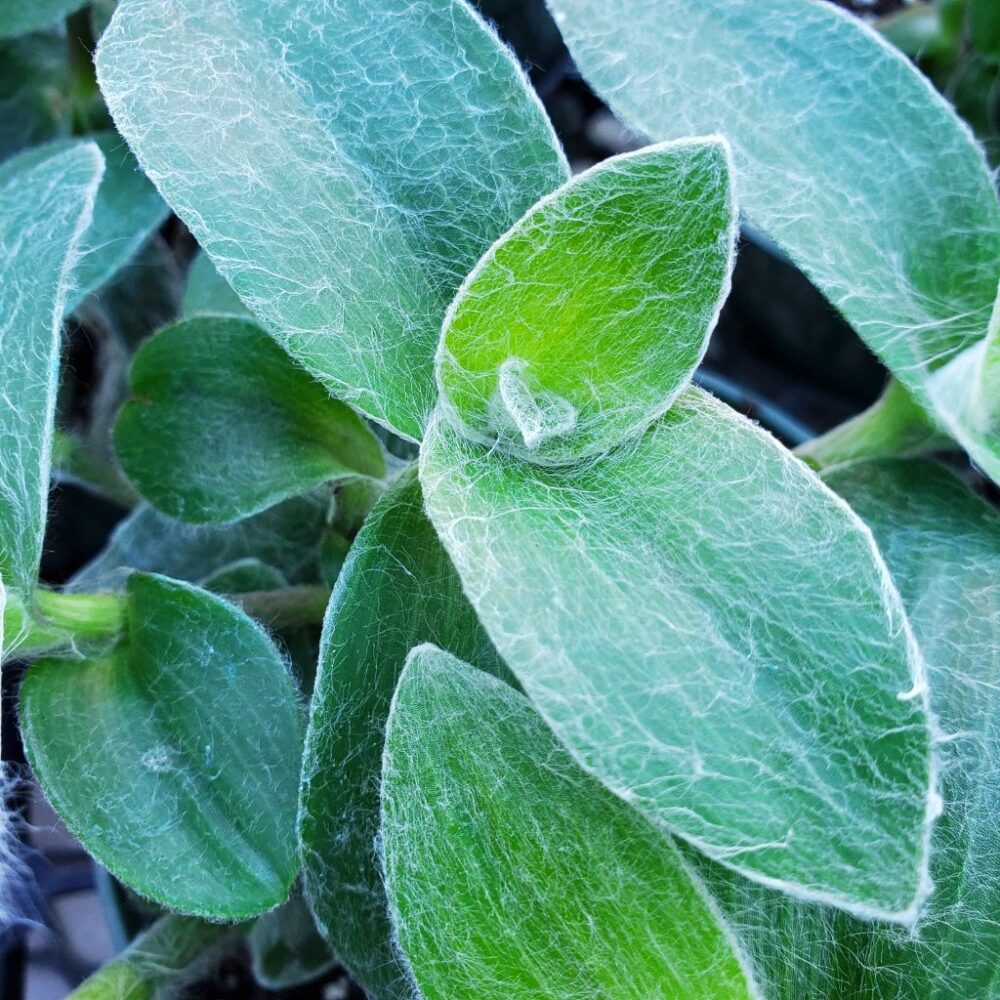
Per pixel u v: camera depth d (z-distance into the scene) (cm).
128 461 15
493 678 12
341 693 12
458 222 13
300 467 15
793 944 12
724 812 10
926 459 15
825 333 25
